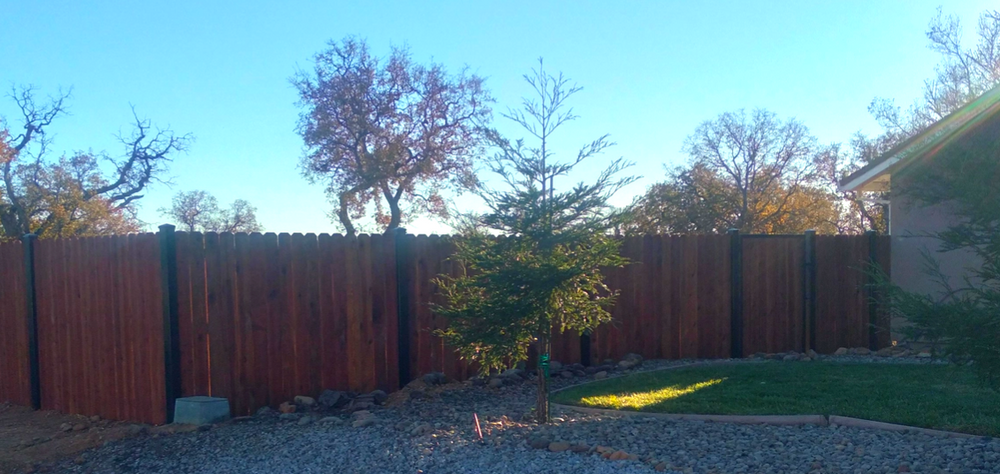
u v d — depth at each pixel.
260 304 8.42
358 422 7.43
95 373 8.86
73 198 29.12
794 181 36.78
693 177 35.62
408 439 6.73
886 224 16.78
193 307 8.00
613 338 11.32
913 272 12.71
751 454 6.07
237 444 7.00
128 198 33.38
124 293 8.39
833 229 36.47
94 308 8.81
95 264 8.78
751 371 10.00
